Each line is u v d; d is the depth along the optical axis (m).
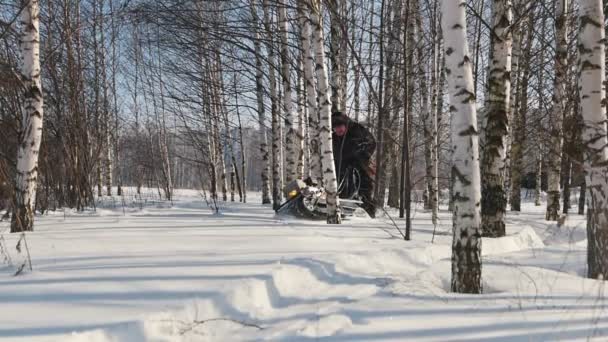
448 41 3.81
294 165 12.06
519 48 11.88
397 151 14.92
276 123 12.76
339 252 4.84
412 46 11.72
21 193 5.98
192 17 9.58
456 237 3.83
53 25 10.16
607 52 8.24
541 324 2.85
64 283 3.29
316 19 7.21
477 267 3.78
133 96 24.77
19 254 4.32
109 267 3.79
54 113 10.42
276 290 3.59
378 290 3.83
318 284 3.93
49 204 10.19
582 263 5.09
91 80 13.24
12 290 3.11
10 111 8.56
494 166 6.89
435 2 11.41
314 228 6.68
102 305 2.85
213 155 18.17
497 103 6.83
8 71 7.81
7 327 2.43
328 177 7.57
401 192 10.02
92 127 13.20
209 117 16.86
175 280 3.42
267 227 6.62
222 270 3.77
